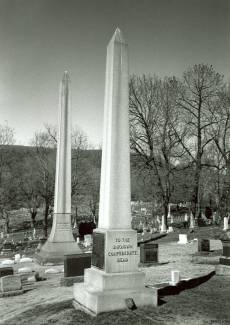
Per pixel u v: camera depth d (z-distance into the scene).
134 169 41.22
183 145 42.16
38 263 23.03
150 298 10.27
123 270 10.46
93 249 11.22
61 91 25.11
